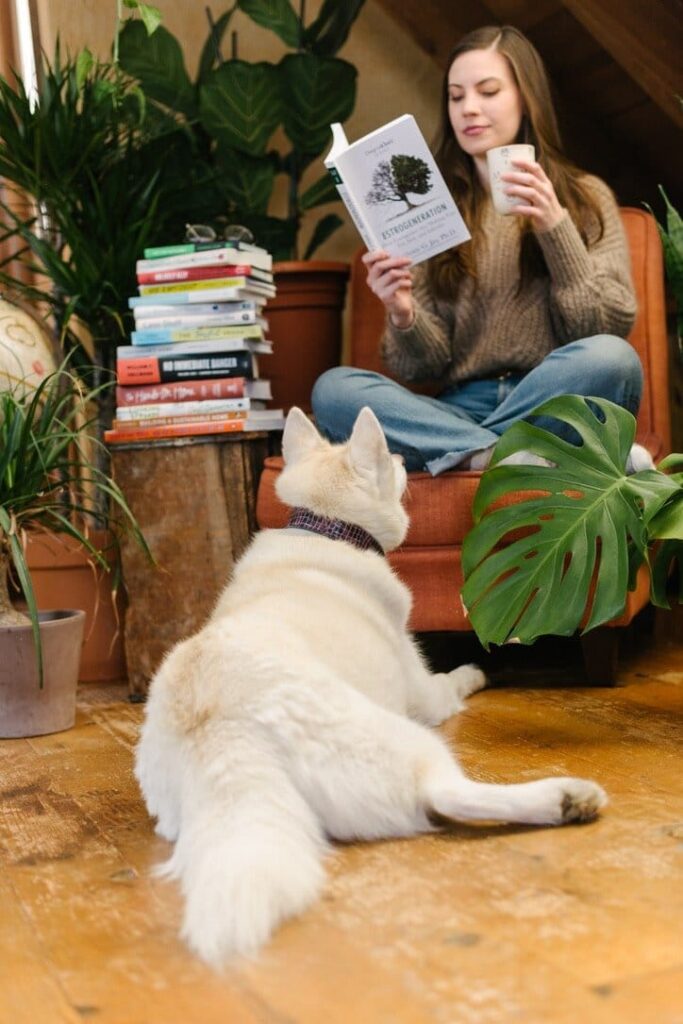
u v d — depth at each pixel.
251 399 2.63
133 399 2.66
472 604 1.93
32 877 1.36
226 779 1.23
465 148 2.61
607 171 3.48
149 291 2.67
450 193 2.56
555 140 2.62
